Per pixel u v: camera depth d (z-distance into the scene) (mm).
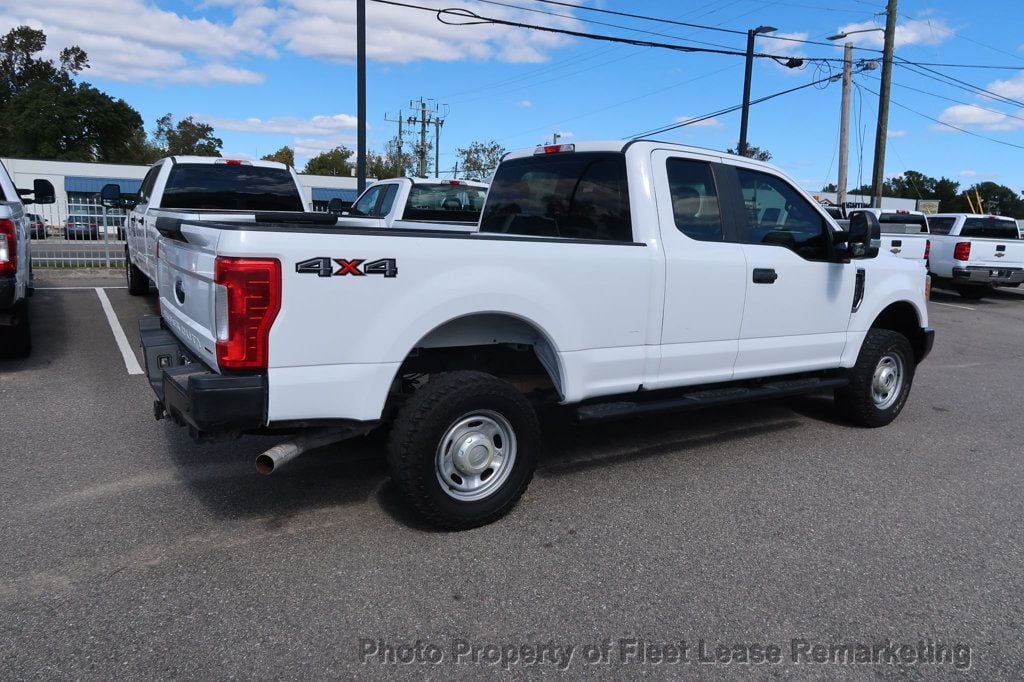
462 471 3926
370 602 3287
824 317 5594
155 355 4254
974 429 6434
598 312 4340
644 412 4598
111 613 3141
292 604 3248
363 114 13836
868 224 5219
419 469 3762
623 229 4711
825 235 5551
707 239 4863
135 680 2721
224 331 3355
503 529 4062
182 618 3119
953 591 3557
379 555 3711
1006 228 17969
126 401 6188
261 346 3365
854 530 4199
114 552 3658
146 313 10375
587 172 4988
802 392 5484
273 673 2789
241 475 4688
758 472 5098
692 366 4859
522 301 4012
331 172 90000
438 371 4352
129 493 4367
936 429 6383
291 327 3408
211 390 3326
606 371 4453
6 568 3475
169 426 5578
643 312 4535
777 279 5191
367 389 3625
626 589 3473
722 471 5094
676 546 3926
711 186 4949
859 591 3525
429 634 3070
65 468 4719
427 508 3838
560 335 4195
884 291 6078
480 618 3197
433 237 3752
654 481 4859
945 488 4918
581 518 4234
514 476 4098
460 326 4145
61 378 6863
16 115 72812
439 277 3754
